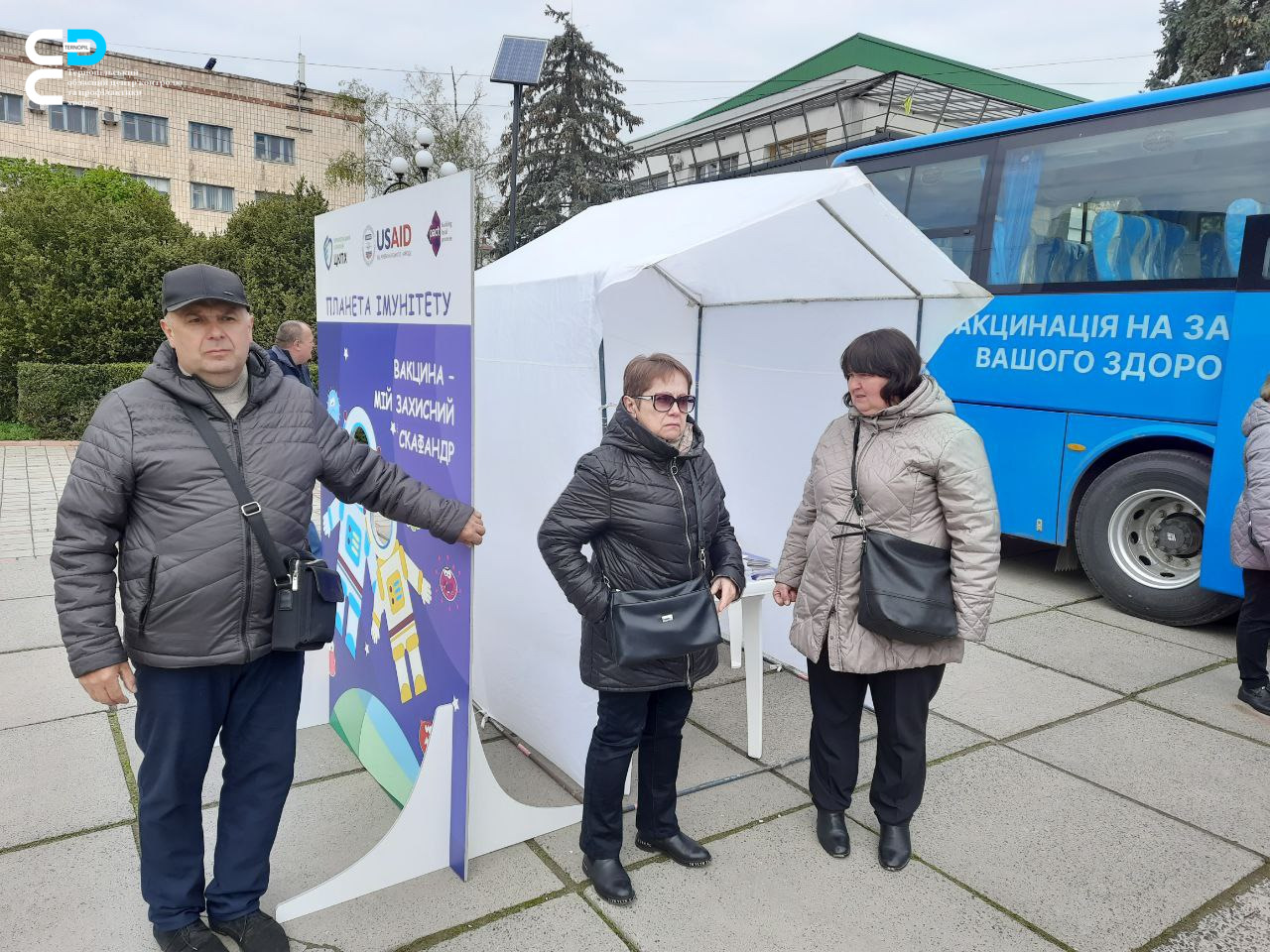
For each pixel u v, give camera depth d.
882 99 17.78
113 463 1.99
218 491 2.08
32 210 13.91
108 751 3.48
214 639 2.10
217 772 3.31
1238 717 4.00
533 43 12.54
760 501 4.34
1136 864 2.84
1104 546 5.60
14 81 38.50
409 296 2.91
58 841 2.86
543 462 3.11
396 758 3.12
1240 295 4.77
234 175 42.91
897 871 2.77
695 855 2.77
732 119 26.12
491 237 29.09
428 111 28.81
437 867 2.72
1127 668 4.62
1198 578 5.14
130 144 40.59
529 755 3.50
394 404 3.08
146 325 14.10
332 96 44.44
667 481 2.45
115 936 2.40
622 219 3.46
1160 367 5.26
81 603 2.00
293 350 5.65
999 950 2.41
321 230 3.68
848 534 2.65
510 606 3.44
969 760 3.57
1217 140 5.07
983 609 2.48
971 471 2.49
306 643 2.17
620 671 2.41
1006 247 6.12
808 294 3.86
